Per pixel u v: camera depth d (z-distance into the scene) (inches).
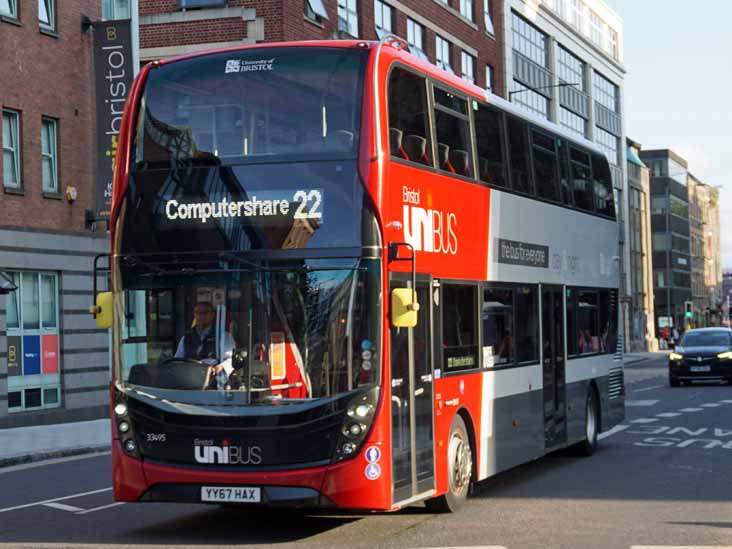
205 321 454.0
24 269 1192.8
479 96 597.3
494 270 600.4
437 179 522.9
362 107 455.8
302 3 1592.0
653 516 510.6
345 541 455.8
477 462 563.2
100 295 472.1
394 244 455.5
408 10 1968.5
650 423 1025.5
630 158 4005.9
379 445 442.6
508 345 617.9
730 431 936.9
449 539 456.8
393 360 457.1
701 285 6161.4
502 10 2465.6
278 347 445.1
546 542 447.2
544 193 696.4
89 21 1289.4
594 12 3265.3
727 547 434.6
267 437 439.5
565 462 741.3
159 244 463.8
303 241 449.7
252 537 470.3
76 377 1254.9
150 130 474.9
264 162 458.0
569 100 2999.5
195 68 477.1
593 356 791.7
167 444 450.3
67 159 1258.6
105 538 470.6
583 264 775.7
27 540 466.3
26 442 949.2
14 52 1189.1
